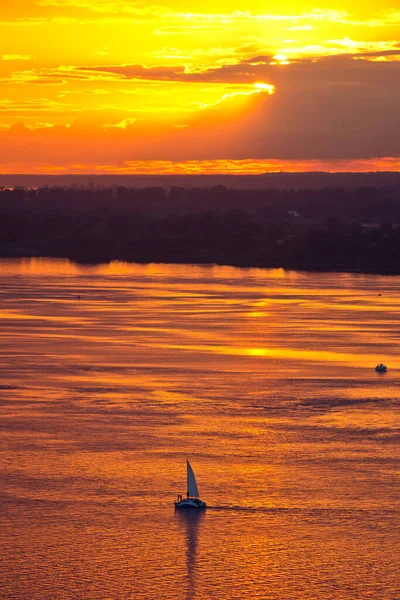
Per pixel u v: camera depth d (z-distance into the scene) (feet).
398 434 385.29
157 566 268.62
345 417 411.34
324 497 315.58
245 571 266.77
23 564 268.62
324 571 266.77
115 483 326.03
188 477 310.24
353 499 314.14
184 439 375.86
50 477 330.54
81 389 460.14
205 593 254.88
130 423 397.19
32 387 463.01
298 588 258.16
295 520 297.94
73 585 257.75
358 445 369.91
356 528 293.02
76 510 303.27
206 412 417.90
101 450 359.87
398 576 264.72
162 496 315.37
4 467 339.98
